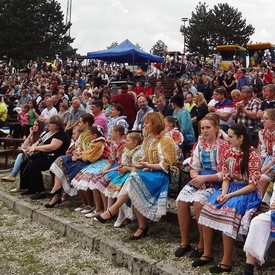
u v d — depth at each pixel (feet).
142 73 66.69
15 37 121.80
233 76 46.73
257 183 12.66
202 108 24.86
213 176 13.64
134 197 14.61
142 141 16.98
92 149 18.49
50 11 130.93
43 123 22.66
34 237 16.19
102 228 16.02
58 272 13.21
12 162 29.12
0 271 13.32
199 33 157.99
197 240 14.84
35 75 78.74
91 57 54.08
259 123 21.16
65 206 19.06
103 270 13.35
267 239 11.37
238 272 12.12
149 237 15.12
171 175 15.96
